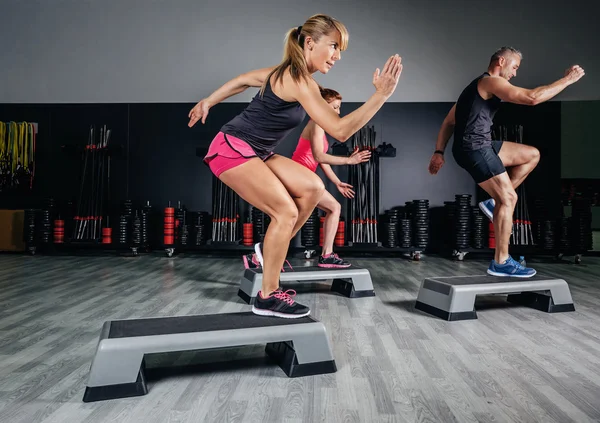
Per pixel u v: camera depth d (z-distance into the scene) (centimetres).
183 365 161
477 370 156
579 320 225
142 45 552
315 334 152
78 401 130
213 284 331
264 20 548
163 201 543
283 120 156
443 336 197
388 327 212
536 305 251
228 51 550
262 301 164
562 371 156
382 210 536
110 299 276
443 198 534
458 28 541
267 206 158
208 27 550
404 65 541
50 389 139
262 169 155
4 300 272
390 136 537
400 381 146
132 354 134
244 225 497
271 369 157
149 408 126
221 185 511
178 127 545
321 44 148
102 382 131
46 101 555
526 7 536
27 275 368
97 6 553
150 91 550
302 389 139
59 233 506
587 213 467
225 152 156
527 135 528
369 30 543
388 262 470
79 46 554
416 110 537
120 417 120
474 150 244
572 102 530
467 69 540
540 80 537
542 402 130
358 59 544
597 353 175
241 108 546
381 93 131
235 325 150
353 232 505
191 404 128
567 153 531
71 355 172
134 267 419
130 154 545
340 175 529
